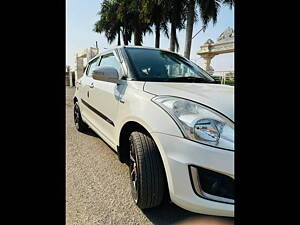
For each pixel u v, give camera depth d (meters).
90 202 1.92
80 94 3.79
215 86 2.15
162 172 1.63
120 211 1.81
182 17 15.62
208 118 1.47
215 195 1.39
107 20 23.70
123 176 2.39
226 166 1.37
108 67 2.38
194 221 1.70
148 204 1.66
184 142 1.44
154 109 1.66
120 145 2.10
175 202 1.48
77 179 2.32
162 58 2.63
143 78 2.22
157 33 17.88
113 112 2.26
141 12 17.50
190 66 2.79
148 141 1.69
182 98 1.65
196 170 1.41
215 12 14.44
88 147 3.28
